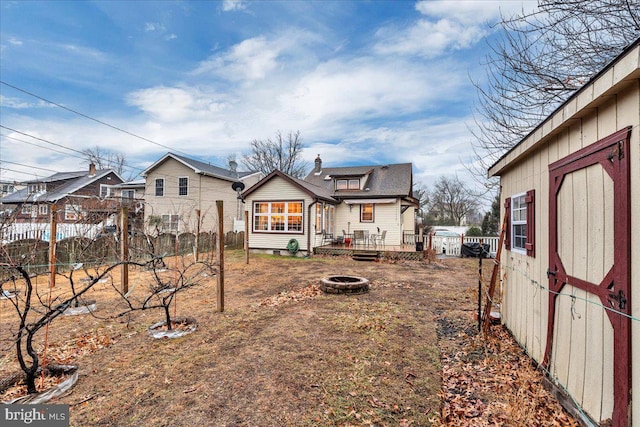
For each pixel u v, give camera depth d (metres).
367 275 10.26
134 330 5.13
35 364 3.17
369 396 3.25
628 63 2.00
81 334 4.96
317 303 6.79
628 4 4.29
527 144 3.92
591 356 2.66
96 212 11.26
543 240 3.71
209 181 23.14
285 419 2.88
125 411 3.00
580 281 2.86
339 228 18.56
